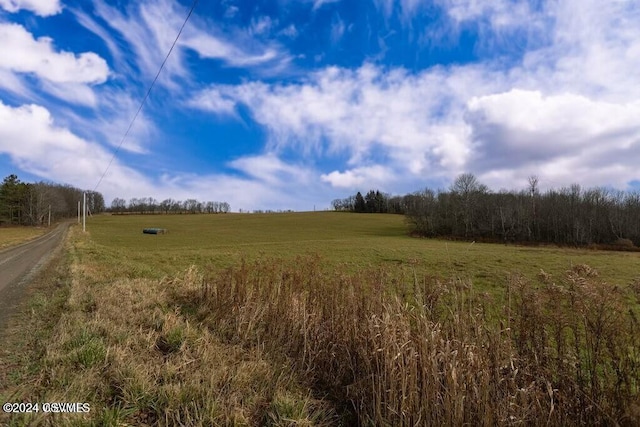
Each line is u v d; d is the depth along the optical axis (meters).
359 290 4.70
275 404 3.09
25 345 4.45
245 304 5.62
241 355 4.31
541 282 3.60
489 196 55.25
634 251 39.66
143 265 15.45
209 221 84.25
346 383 3.81
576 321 3.05
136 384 3.22
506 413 2.62
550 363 3.02
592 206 47.38
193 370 3.67
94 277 9.56
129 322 5.27
